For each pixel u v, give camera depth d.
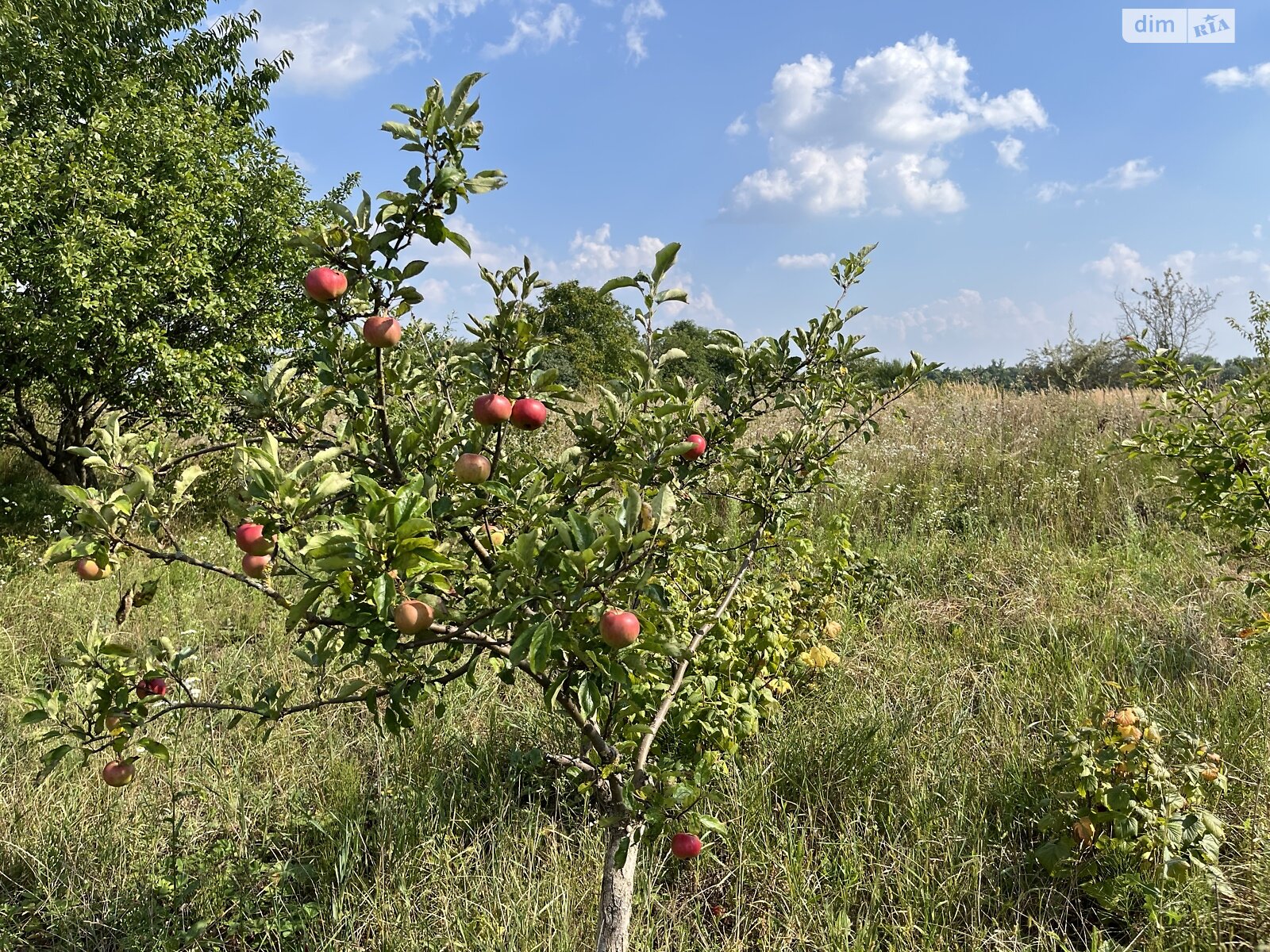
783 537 3.15
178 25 10.81
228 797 3.47
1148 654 4.27
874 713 3.80
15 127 7.76
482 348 2.01
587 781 2.20
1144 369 3.85
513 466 2.08
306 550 1.48
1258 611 4.34
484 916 2.78
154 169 8.01
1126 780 2.78
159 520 1.85
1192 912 2.59
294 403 1.98
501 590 1.69
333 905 2.84
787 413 8.70
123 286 7.13
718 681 3.12
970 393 12.89
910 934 2.64
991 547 6.36
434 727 3.99
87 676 2.22
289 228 8.57
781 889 2.95
